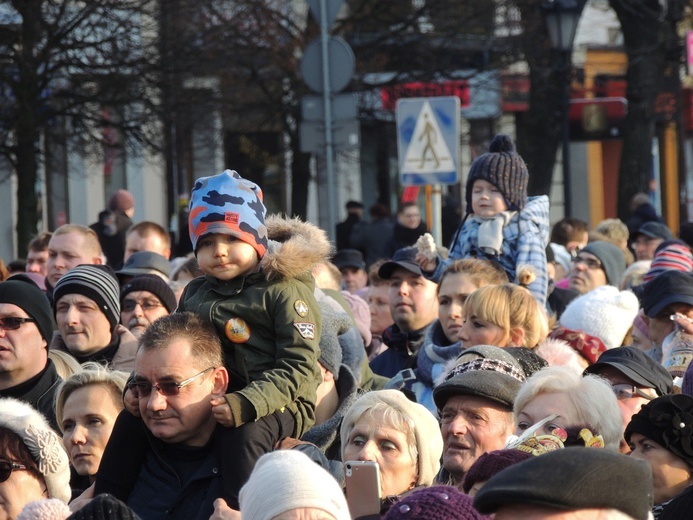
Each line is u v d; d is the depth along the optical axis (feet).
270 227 57.06
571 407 51.55
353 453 54.80
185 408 50.88
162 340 51.13
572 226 134.21
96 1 216.13
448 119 119.34
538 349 65.57
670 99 304.71
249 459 50.24
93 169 305.73
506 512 29.19
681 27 272.10
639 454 52.26
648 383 59.31
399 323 84.94
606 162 376.89
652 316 73.82
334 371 62.59
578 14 204.54
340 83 138.21
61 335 80.28
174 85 228.02
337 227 211.82
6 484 52.95
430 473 54.65
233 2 243.60
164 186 324.60
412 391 71.00
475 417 55.57
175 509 51.13
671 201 377.30
